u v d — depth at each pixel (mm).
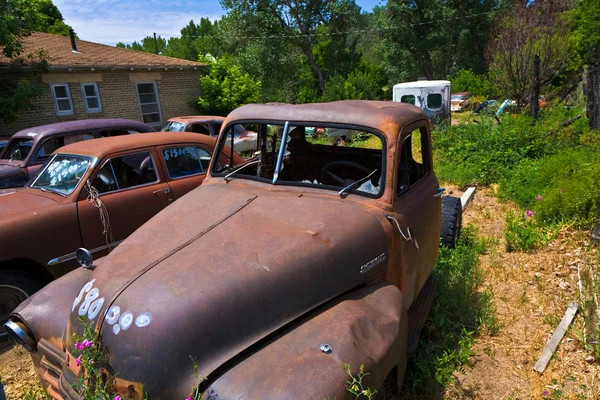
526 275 4770
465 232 5711
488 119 11625
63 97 15016
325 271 2455
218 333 2062
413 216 3180
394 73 43438
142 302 2090
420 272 3430
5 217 4164
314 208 2818
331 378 1919
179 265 2270
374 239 2744
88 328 2113
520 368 3314
